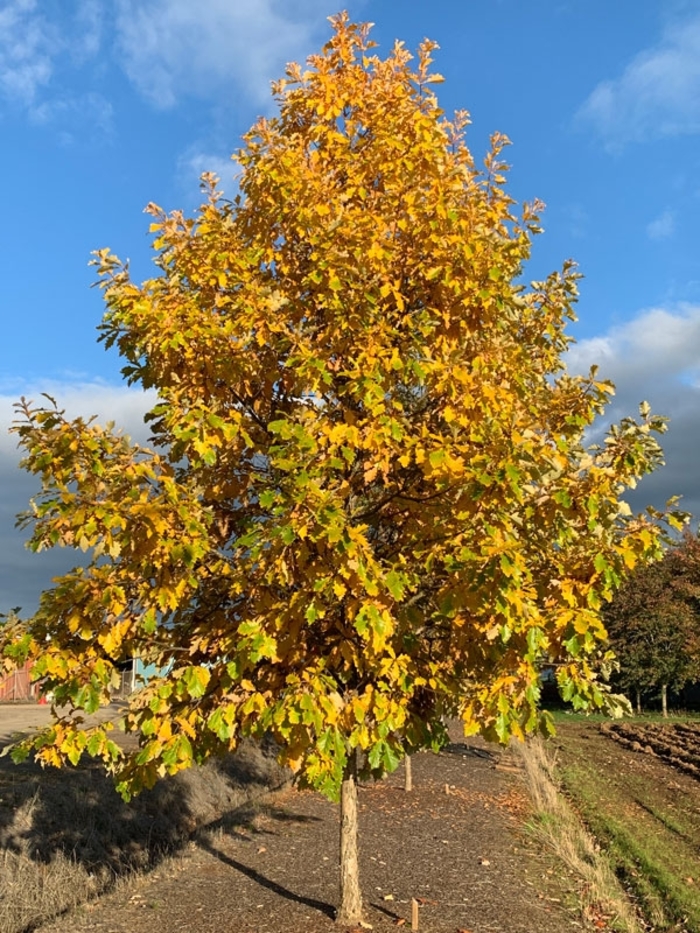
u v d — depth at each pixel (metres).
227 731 3.63
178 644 4.36
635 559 3.69
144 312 4.07
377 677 3.97
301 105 5.03
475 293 4.26
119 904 6.21
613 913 6.28
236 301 4.27
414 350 4.26
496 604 3.47
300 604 3.71
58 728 3.88
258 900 6.27
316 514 3.40
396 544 4.44
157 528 3.44
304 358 3.99
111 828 8.91
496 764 14.58
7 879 6.50
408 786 11.57
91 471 3.72
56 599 3.66
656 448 3.82
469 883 6.85
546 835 8.84
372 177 4.83
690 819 12.35
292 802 10.85
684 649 27.80
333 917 5.67
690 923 6.70
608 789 14.36
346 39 5.05
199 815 10.03
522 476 3.60
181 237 4.57
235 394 4.50
